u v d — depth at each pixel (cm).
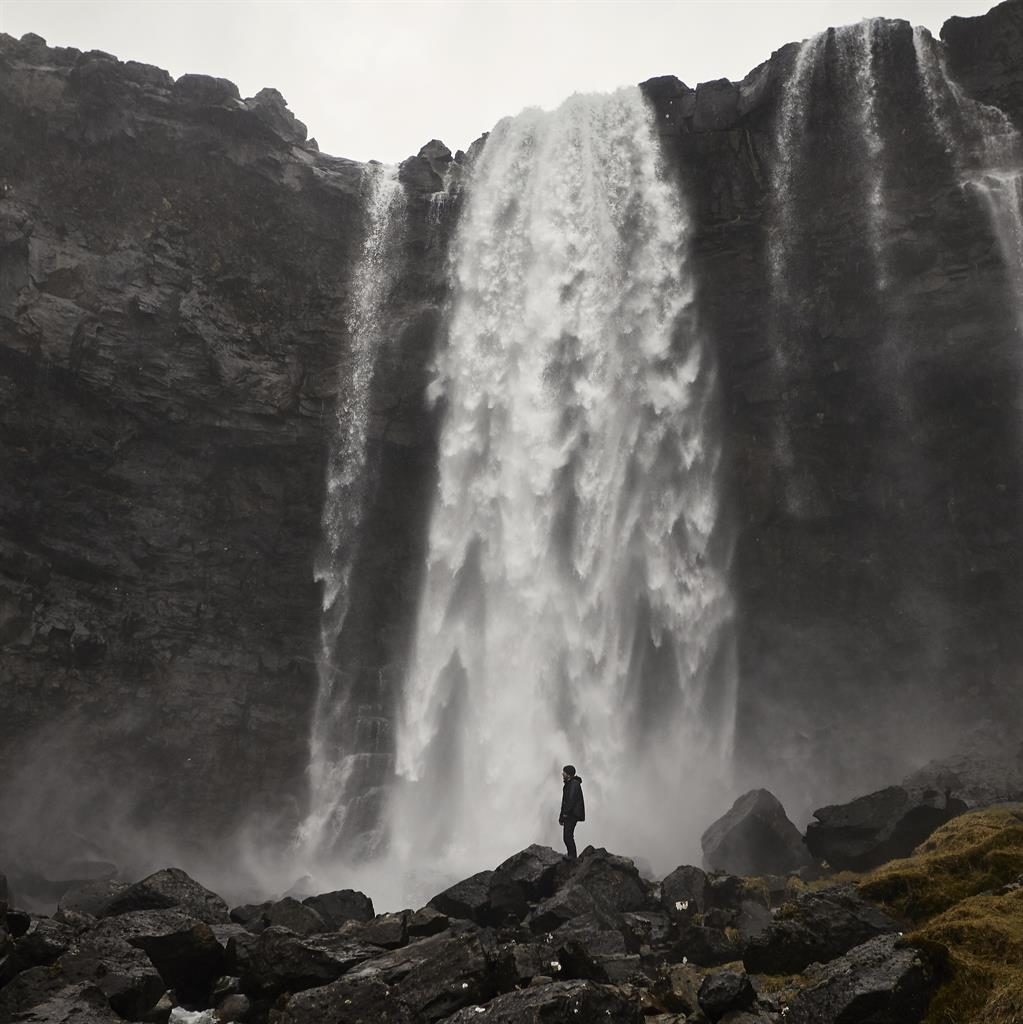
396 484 3388
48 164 3105
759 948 1140
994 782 2120
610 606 3206
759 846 1895
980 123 2948
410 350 3422
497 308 3484
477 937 1081
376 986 1045
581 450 3322
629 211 3391
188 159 3297
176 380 3120
